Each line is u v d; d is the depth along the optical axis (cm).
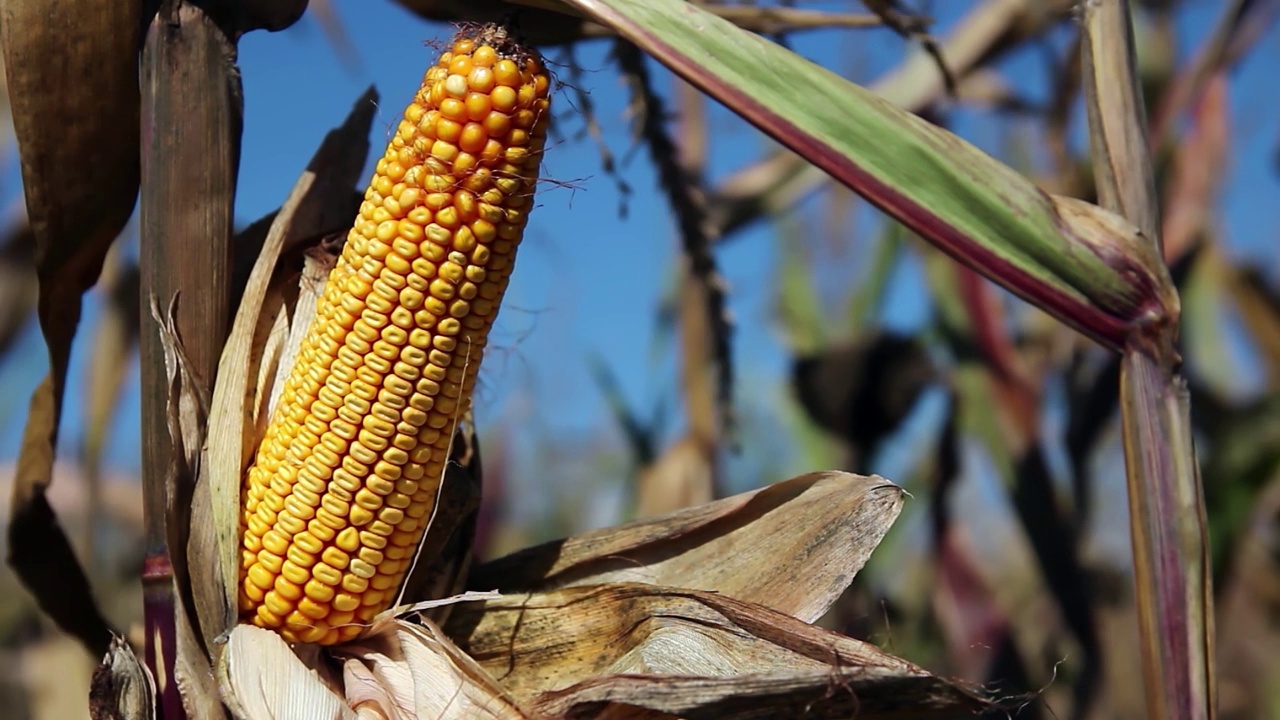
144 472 52
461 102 46
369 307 48
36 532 62
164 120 52
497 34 47
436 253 47
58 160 54
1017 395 101
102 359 96
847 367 104
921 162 47
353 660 52
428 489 50
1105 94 49
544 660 54
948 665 115
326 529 50
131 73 53
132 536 126
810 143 47
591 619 54
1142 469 48
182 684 50
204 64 53
